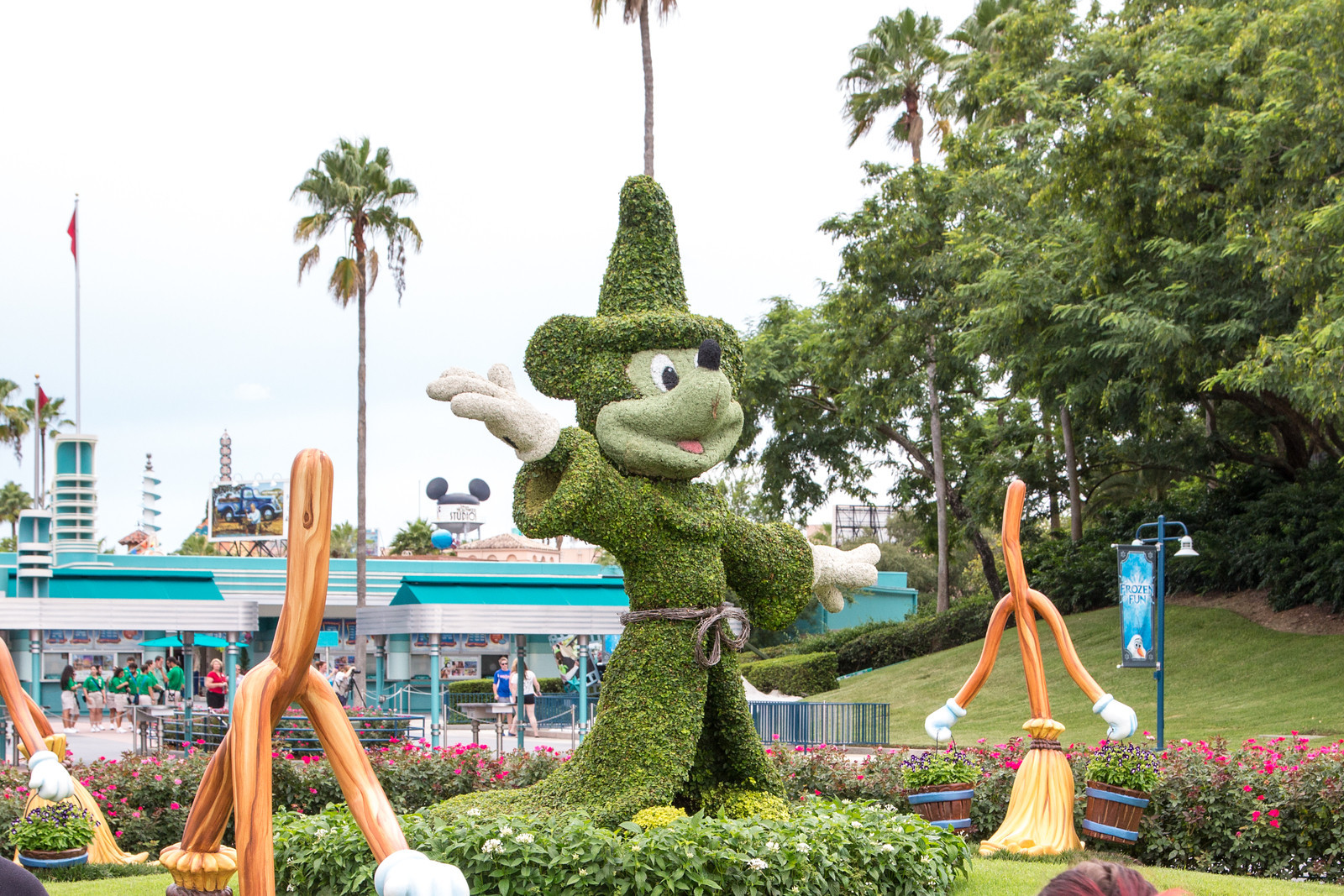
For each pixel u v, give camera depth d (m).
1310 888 8.47
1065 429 30.47
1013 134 23.75
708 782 8.93
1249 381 18.09
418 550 54.38
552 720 20.16
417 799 11.62
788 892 6.66
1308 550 23.84
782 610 9.30
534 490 8.63
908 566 52.97
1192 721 19.31
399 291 31.62
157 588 18.52
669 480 8.70
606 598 17.11
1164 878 8.67
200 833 5.33
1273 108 18.73
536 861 6.54
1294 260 17.53
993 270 23.25
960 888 7.91
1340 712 17.91
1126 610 13.06
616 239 9.22
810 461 36.97
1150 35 23.34
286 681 4.93
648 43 27.67
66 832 9.56
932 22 35.88
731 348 9.03
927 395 34.47
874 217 29.47
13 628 16.08
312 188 30.84
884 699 26.88
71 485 23.52
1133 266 21.92
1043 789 10.23
